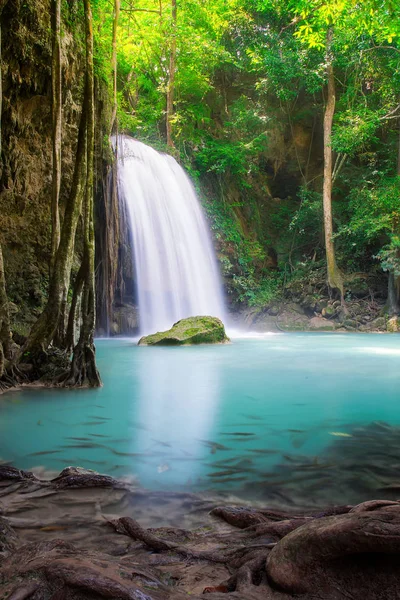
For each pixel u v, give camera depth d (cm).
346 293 2198
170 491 279
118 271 1652
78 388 645
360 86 2220
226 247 2234
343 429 428
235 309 2239
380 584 145
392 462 335
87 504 257
